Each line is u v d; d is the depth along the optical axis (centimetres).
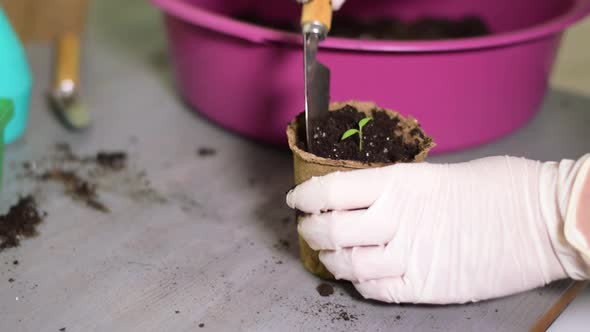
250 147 75
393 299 56
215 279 59
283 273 60
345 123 58
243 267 60
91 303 57
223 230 64
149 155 73
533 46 70
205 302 57
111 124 78
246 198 68
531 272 56
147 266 60
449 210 55
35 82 83
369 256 55
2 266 60
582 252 53
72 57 81
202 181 70
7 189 67
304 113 58
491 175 56
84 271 60
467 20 91
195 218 65
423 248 55
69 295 58
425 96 68
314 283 59
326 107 59
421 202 55
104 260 61
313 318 57
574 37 116
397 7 94
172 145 75
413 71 67
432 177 55
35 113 78
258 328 56
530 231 56
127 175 70
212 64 73
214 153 74
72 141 74
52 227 64
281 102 70
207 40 72
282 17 91
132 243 62
